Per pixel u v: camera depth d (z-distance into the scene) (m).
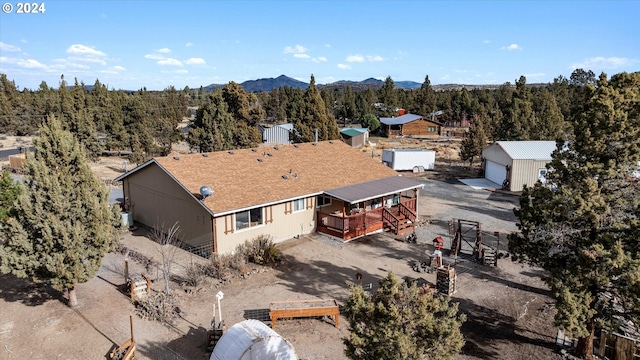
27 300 17.30
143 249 23.28
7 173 25.31
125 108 61.06
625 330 14.29
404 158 49.09
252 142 52.50
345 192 25.89
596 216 12.40
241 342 11.20
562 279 13.35
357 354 10.23
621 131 12.54
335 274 20.33
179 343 14.39
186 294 17.89
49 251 15.15
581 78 126.69
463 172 48.69
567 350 14.30
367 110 101.19
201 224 22.33
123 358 12.47
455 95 110.75
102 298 17.53
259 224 23.67
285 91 125.00
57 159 15.38
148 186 25.98
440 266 20.16
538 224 14.01
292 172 27.16
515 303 17.66
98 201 16.05
